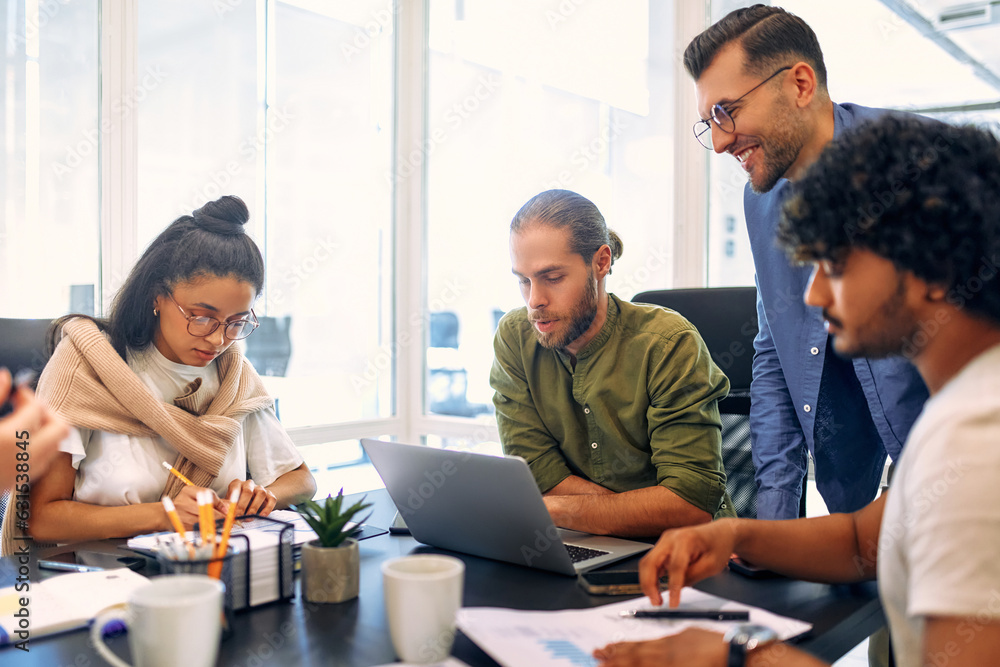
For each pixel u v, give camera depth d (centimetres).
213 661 72
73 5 240
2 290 229
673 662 71
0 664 76
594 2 292
